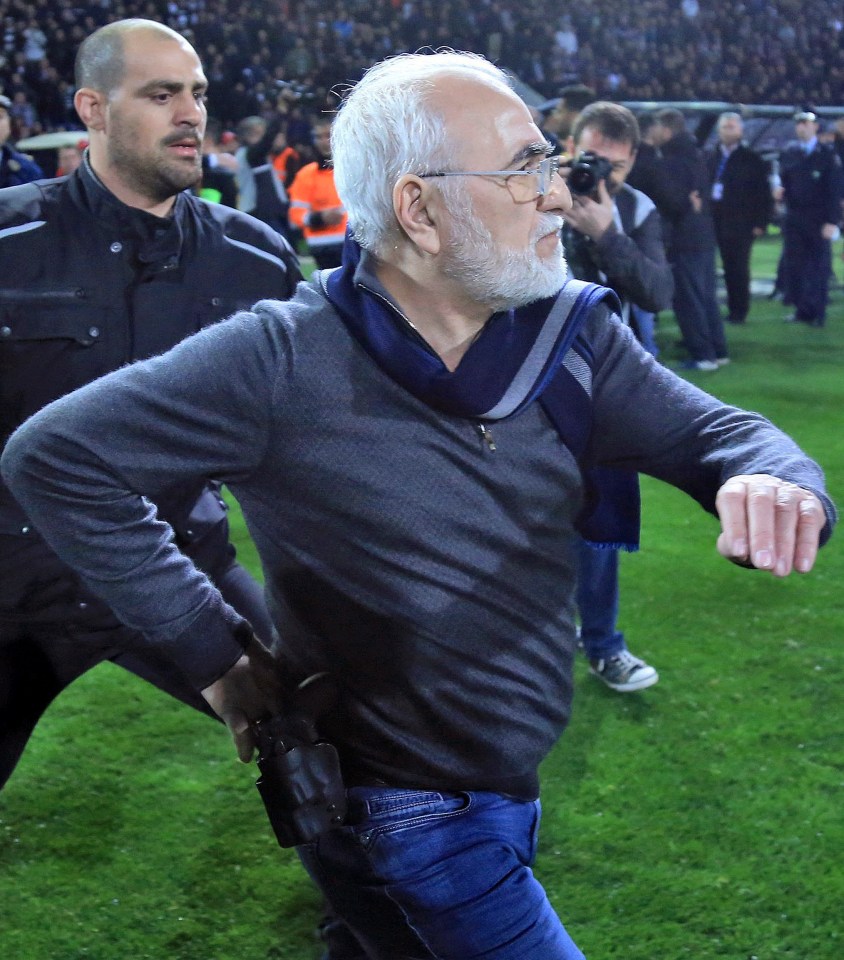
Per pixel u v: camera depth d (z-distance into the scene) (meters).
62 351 2.19
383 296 1.33
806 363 8.14
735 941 2.40
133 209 2.19
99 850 2.76
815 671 3.59
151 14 17.72
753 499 1.24
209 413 1.31
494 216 1.30
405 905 1.42
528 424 1.36
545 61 21.02
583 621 3.48
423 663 1.38
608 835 2.76
